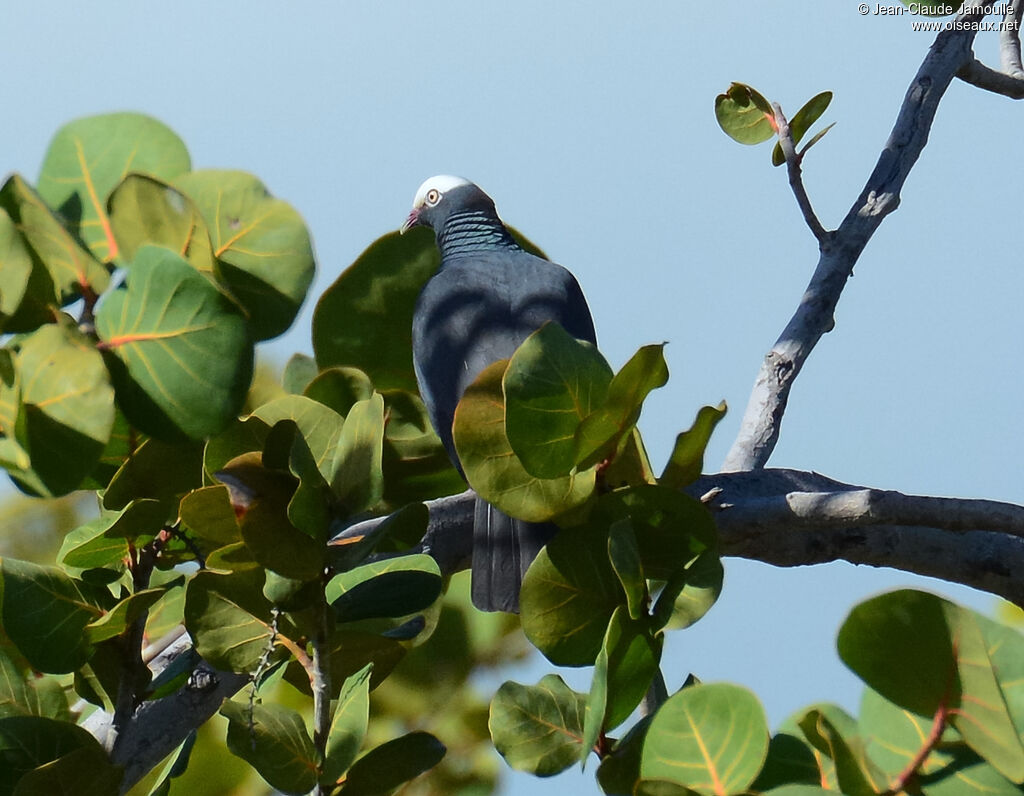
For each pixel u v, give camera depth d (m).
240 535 4.52
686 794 3.61
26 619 4.69
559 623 4.65
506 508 4.80
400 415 6.46
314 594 4.30
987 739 3.55
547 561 4.66
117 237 4.65
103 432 4.23
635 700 4.37
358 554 4.31
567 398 4.51
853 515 5.85
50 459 4.27
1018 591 6.85
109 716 5.28
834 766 3.69
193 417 4.38
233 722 4.28
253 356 4.36
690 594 4.51
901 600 3.56
